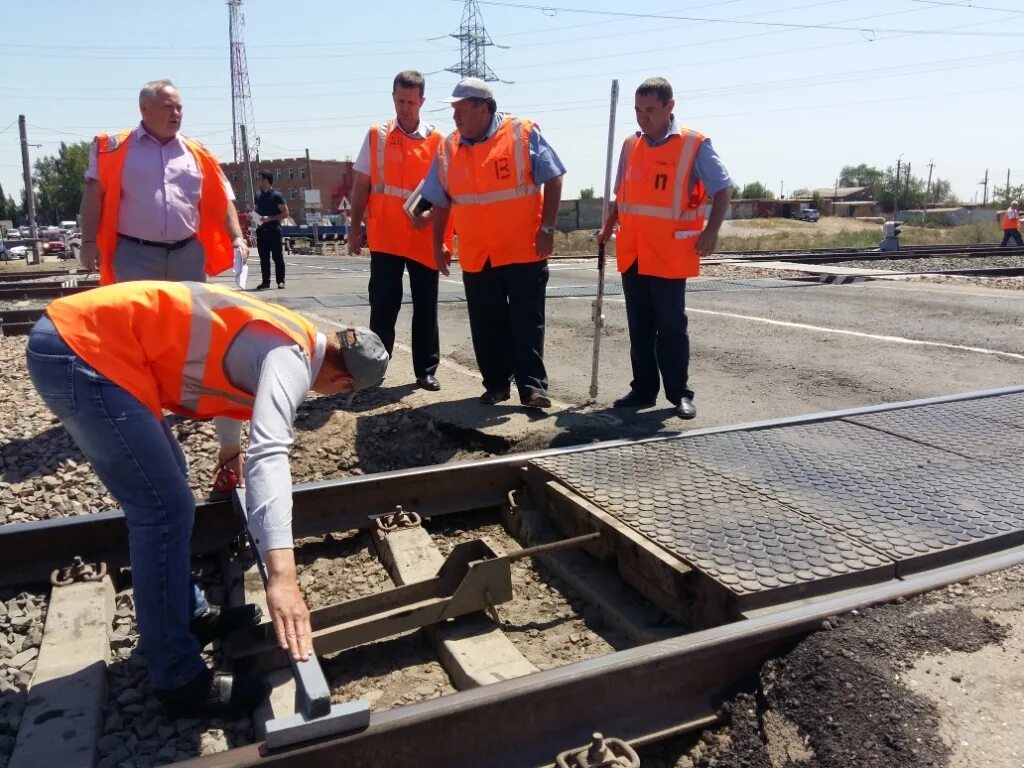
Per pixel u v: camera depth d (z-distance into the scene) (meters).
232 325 2.48
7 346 8.44
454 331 9.30
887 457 4.43
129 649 3.18
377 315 6.21
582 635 3.30
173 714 2.77
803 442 4.72
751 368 7.28
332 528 4.03
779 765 2.36
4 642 3.20
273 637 3.08
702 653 2.56
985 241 37.47
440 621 3.25
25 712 2.67
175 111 4.81
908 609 2.85
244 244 5.23
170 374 2.54
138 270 4.90
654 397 6.02
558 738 2.39
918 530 3.48
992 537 3.40
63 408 2.43
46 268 23.45
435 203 5.70
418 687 2.99
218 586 3.70
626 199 5.53
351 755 2.16
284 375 2.36
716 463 4.35
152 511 2.56
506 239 5.39
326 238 39.12
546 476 4.20
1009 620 2.81
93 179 4.84
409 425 5.48
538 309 5.55
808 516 3.63
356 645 3.07
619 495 3.89
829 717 2.41
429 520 4.22
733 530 3.49
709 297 12.26
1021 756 2.21
